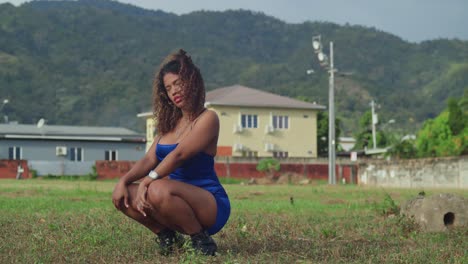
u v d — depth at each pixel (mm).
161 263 5328
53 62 184750
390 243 7055
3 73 152750
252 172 48312
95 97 150125
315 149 56062
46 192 19500
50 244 6500
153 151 5633
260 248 6273
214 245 5551
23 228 8188
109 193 18953
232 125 53562
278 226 8586
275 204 14008
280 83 199625
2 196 16922
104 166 46281
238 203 14422
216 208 5457
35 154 48656
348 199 17109
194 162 5457
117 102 148500
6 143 47969
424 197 8625
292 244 6668
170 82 5445
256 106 54094
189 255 5246
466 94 46750
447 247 6422
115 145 50500
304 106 55531
